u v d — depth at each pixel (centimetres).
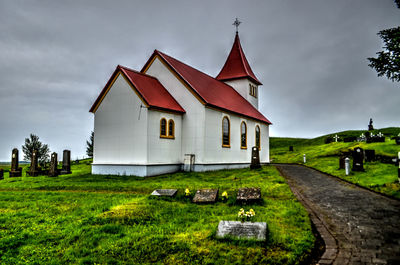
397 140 2820
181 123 2541
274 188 1488
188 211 1044
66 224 916
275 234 758
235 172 2388
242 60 3838
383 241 727
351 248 689
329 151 3516
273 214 967
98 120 2486
